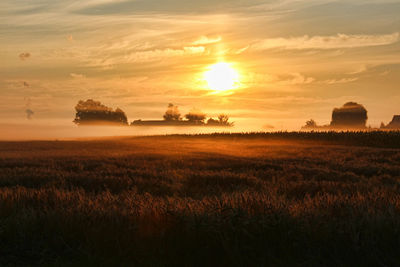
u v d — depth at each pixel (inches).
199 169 948.0
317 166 1040.8
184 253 258.5
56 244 272.8
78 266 250.1
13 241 276.8
